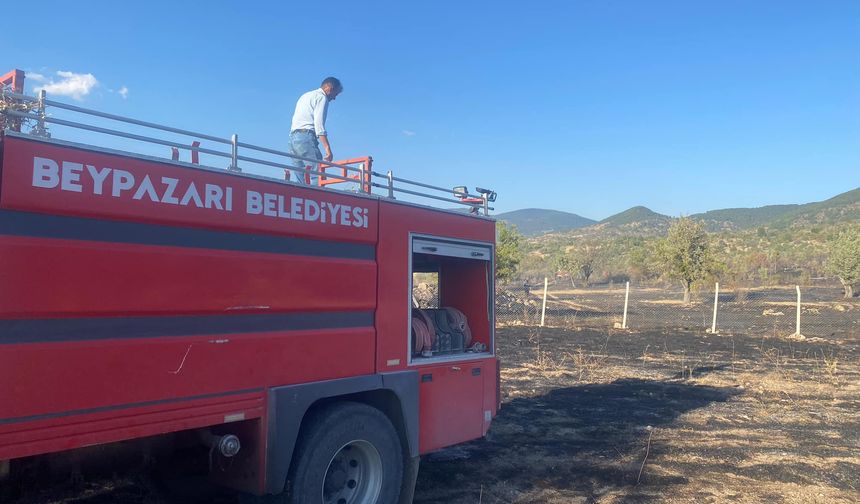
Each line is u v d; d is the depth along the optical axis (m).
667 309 30.86
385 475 5.18
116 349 3.68
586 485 6.77
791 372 14.20
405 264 5.61
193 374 4.04
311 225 4.80
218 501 5.59
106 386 3.63
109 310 3.65
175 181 4.01
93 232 3.65
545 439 8.54
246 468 4.48
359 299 5.16
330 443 4.76
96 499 5.04
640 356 16.41
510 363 14.90
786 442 8.54
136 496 5.32
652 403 10.92
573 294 42.06
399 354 5.50
